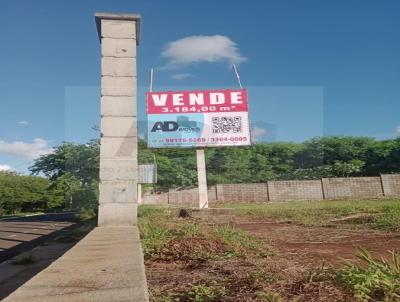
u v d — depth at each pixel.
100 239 6.90
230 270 5.08
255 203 33.53
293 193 37.56
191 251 6.43
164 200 36.66
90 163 24.70
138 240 6.67
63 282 3.30
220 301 3.76
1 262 9.66
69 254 4.85
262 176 44.88
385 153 50.75
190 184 40.62
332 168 48.00
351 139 53.00
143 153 34.91
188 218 16.03
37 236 16.98
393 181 38.31
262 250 6.78
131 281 3.34
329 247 7.61
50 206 63.38
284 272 4.73
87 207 23.39
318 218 14.52
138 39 12.95
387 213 13.81
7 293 6.09
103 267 3.96
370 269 3.93
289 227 12.12
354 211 16.55
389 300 3.39
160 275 5.10
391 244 7.87
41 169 47.12
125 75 12.19
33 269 8.14
